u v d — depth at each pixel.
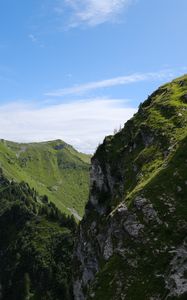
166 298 65.06
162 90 141.75
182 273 66.69
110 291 73.69
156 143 106.62
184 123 107.25
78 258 129.25
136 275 73.06
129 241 80.25
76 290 125.56
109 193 125.31
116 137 136.38
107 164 128.25
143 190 86.44
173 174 86.56
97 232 118.25
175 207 79.62
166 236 75.56
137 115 134.88
